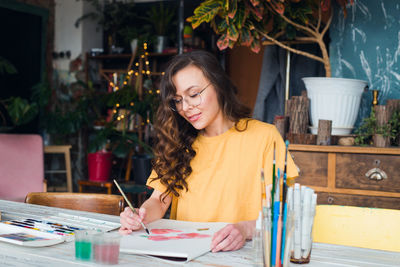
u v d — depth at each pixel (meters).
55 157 5.72
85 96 5.38
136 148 5.27
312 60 3.75
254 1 2.74
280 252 1.02
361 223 1.53
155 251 1.17
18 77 5.53
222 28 2.90
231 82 1.72
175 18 5.45
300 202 1.09
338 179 2.68
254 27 2.98
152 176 1.79
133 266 1.09
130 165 5.23
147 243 1.26
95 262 1.11
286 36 3.34
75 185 5.69
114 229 1.47
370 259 1.18
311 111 3.00
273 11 3.06
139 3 5.68
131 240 1.30
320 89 2.92
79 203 2.09
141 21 5.68
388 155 2.57
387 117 2.72
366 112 3.49
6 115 5.45
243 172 1.70
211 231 1.43
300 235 1.11
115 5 5.55
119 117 4.82
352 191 2.65
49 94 5.36
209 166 1.72
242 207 1.70
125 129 5.12
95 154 4.88
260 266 1.05
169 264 1.11
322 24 3.66
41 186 3.76
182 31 4.23
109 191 4.74
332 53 3.65
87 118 5.38
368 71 3.51
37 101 5.58
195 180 1.73
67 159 4.78
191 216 1.72
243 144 1.71
